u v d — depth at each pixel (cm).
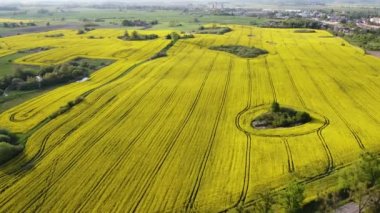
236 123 7038
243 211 4422
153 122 7144
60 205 4666
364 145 6044
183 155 5825
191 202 4669
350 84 9606
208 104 8125
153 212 4500
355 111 7631
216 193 4834
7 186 5081
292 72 10888
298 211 4272
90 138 6475
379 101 8275
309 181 5075
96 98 8625
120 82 10000
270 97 8550
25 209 4600
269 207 4381
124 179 5194
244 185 4991
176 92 9006
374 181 4750
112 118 7375
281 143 6169
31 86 9894
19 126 7081
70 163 5650
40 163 5672
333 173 5247
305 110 7688
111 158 5778
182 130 6750
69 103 8094
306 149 5938
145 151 5972
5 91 9706
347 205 4594
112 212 4509
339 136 6388
